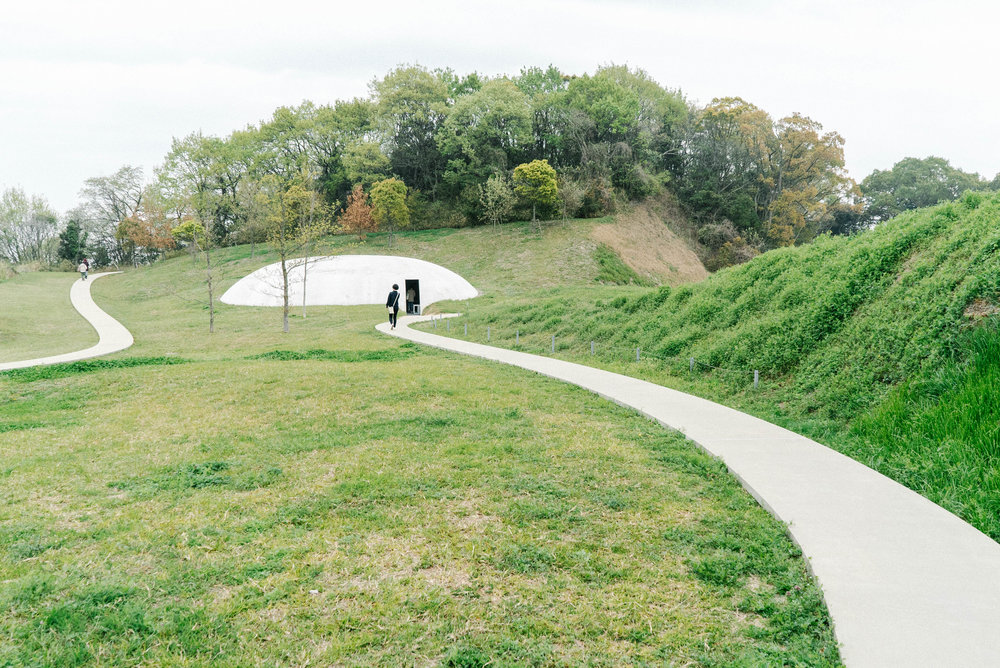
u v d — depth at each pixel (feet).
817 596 13.39
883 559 14.85
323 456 25.93
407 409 34.99
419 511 19.42
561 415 32.89
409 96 226.38
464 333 79.66
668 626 12.94
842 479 20.95
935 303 31.01
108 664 11.59
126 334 96.99
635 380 42.57
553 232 188.96
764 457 23.72
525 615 13.34
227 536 17.60
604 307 71.41
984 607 12.64
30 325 112.16
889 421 25.73
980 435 21.50
